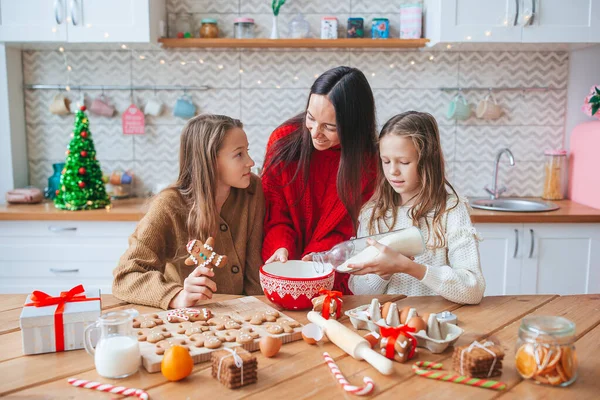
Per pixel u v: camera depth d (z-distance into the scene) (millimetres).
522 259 2719
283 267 1445
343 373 992
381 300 1392
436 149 1520
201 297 1300
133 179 3215
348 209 1743
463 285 1336
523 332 986
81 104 3152
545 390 933
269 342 1050
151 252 1482
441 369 1004
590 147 2861
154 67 3141
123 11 2756
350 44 2891
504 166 3193
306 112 1681
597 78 2822
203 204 1533
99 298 1180
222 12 3096
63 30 2768
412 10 2891
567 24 2723
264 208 1793
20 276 2773
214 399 897
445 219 1530
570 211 2752
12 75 3027
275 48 3109
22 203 2934
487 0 2691
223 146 1538
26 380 962
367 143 1696
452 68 3121
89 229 2732
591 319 1266
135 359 989
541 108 3154
